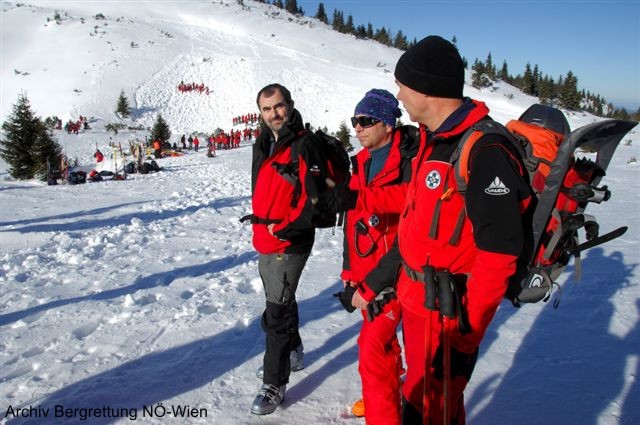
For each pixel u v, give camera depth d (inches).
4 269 251.3
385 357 102.5
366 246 108.2
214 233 342.0
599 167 77.3
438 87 76.9
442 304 75.1
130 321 175.6
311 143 111.1
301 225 111.3
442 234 77.2
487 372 134.7
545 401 119.3
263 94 118.5
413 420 85.7
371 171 109.7
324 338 160.7
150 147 1501.0
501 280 68.7
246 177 821.2
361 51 3897.6
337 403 123.3
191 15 4303.6
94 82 2534.5
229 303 193.2
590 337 153.6
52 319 179.3
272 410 118.6
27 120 1023.0
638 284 197.3
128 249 295.7
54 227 386.0
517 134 76.0
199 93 2541.8
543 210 70.0
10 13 3531.0
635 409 114.5
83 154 1503.4
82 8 4227.4
